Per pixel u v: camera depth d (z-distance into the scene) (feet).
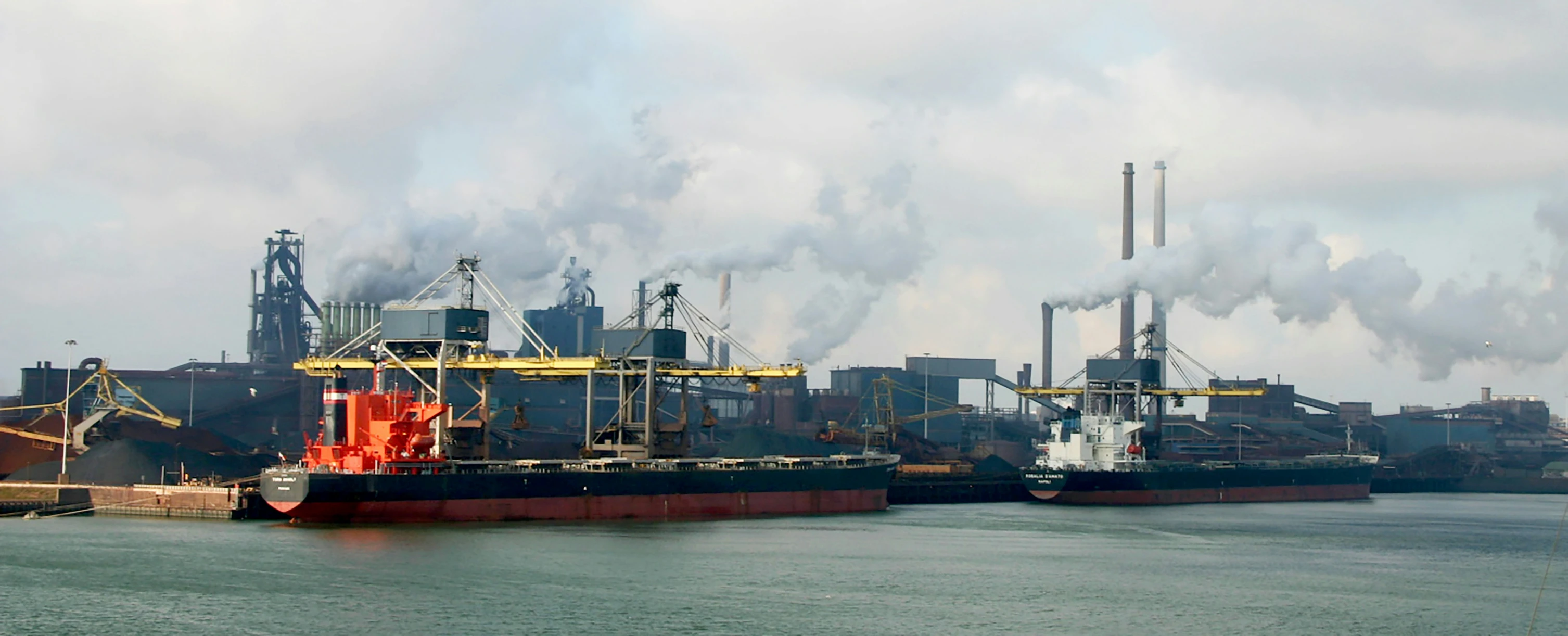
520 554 403.54
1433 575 413.59
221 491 492.54
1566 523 598.75
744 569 389.60
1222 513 654.12
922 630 314.35
